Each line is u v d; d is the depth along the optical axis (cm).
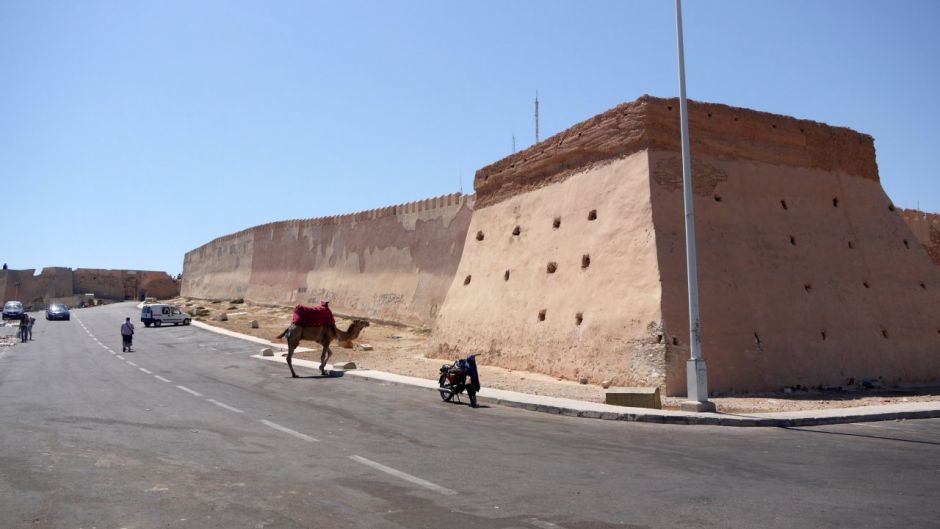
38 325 5581
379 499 717
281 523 628
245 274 6531
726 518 657
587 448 1034
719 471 871
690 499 727
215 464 886
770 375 1798
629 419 1336
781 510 686
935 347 2175
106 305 8919
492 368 2239
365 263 4584
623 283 1862
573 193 2200
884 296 2158
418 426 1245
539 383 1889
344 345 2373
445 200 3859
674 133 1989
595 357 1855
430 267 3909
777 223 2053
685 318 1748
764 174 2098
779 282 1956
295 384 1995
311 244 5381
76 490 745
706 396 1416
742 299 1861
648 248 1831
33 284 9275
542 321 2123
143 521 632
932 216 3294
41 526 617
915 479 832
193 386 1898
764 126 2139
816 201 2181
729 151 2050
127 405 1485
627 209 1942
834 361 1927
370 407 1509
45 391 1767
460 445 1049
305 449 998
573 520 647
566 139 2284
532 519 648
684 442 1097
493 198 2662
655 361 1686
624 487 779
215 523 627
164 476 815
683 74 1545
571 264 2092
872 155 2402
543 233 2288
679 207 1912
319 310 2312
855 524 642
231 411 1408
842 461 944
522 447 1038
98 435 1101
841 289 2070
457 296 2645
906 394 1806
